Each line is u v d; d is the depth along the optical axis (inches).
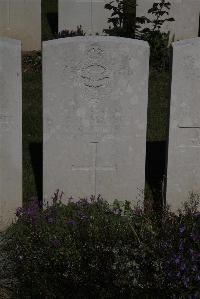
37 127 340.2
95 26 462.6
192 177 260.1
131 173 258.1
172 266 191.6
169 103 250.5
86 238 211.5
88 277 194.9
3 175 249.9
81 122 250.2
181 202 262.8
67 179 257.1
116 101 248.5
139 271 195.6
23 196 273.7
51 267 202.1
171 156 256.7
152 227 223.3
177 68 245.3
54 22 538.0
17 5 456.8
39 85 394.9
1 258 219.1
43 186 257.1
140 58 244.4
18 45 237.9
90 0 456.4
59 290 196.2
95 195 260.7
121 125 251.6
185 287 189.9
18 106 243.6
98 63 243.8
